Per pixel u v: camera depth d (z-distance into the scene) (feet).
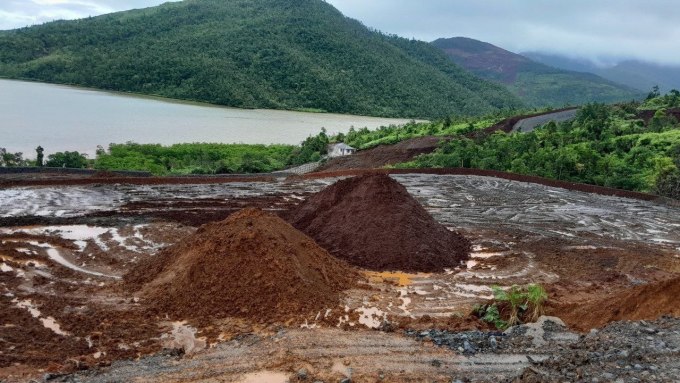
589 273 53.98
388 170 118.52
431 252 54.65
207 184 98.63
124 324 36.17
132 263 50.75
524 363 30.55
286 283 40.42
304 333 34.53
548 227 74.23
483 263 56.13
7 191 81.25
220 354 31.30
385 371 29.45
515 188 104.94
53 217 66.39
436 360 30.81
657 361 25.52
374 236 55.72
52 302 39.47
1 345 31.89
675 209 90.43
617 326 31.04
